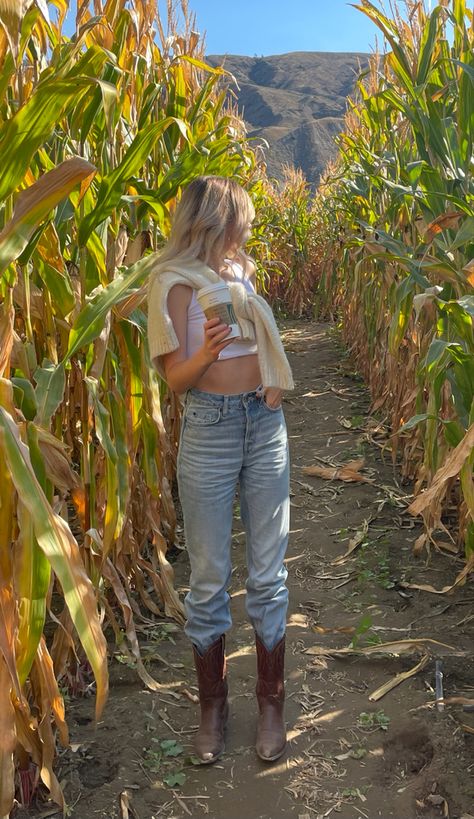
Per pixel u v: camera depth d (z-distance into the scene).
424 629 2.90
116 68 1.82
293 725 2.40
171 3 4.09
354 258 6.05
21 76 1.92
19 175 1.64
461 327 2.71
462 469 2.50
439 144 3.28
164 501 3.45
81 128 2.45
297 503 4.27
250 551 2.28
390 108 4.69
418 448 4.31
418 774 2.14
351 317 7.63
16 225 1.60
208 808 2.06
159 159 3.51
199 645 2.29
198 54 4.63
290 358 8.41
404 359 4.52
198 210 2.05
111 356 2.51
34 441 1.83
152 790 2.12
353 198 6.62
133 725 2.39
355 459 4.87
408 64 3.46
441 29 3.61
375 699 2.49
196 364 1.96
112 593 3.06
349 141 6.41
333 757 2.24
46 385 2.05
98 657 1.63
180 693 2.59
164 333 2.03
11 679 1.68
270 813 2.03
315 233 12.54
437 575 3.33
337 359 8.12
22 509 1.67
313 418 5.93
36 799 2.06
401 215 4.45
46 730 1.92
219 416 2.10
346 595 3.22
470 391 2.88
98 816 2.01
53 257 2.14
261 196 8.84
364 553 3.58
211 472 2.14
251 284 2.18
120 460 2.50
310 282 12.16
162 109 3.51
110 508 2.41
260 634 2.29
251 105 136.00
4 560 1.68
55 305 2.34
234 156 4.54
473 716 2.37
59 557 1.58
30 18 1.80
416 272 3.24
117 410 2.50
